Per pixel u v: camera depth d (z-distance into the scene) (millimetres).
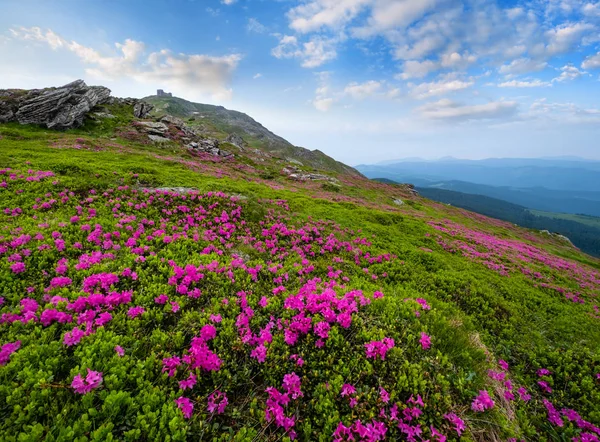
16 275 8055
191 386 4945
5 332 5668
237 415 4867
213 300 7898
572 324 13648
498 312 13016
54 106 47688
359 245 19328
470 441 4746
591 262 51750
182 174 30328
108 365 5000
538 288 19297
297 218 22125
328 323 6816
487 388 6227
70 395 4395
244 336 6215
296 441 4641
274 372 5680
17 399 4129
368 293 9617
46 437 3631
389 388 5391
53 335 5605
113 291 7289
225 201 19844
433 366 6121
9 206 13719
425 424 4902
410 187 102688
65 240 10508
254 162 76188
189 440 4395
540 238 71750
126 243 11180
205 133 151000
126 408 4402
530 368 9266
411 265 17141
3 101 45156
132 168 26453
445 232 31234
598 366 8727
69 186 17156
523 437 5887
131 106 71812
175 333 6398
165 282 8602
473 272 18453
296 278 10961
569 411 7078
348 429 4461
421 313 8055
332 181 70875
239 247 14383
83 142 40938
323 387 5387
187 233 14273
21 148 31578
